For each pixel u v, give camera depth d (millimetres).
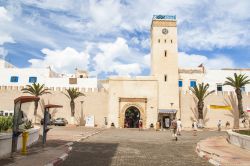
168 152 16406
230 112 52938
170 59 53969
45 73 62094
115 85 52406
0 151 12742
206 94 53625
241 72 60219
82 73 69688
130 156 14359
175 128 25125
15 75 61719
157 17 55531
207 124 52375
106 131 37156
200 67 60250
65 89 53938
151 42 57906
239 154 15414
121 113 51562
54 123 48812
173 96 52656
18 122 13156
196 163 12617
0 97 54031
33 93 52562
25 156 13180
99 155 14539
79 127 45906
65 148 16641
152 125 50625
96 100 53625
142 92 52188
